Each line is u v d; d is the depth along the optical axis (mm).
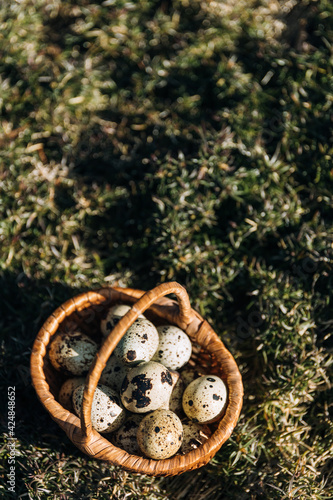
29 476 640
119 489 644
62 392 650
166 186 740
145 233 747
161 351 655
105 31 811
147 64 806
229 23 802
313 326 696
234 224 734
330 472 667
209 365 675
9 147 761
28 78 790
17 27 796
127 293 669
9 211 741
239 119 766
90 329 686
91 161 780
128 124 795
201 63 800
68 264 735
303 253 723
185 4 815
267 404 682
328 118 758
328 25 801
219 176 742
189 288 726
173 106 790
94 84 800
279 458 667
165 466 603
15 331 716
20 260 738
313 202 745
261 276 723
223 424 620
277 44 794
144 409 628
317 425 685
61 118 785
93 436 603
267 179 746
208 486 668
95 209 759
